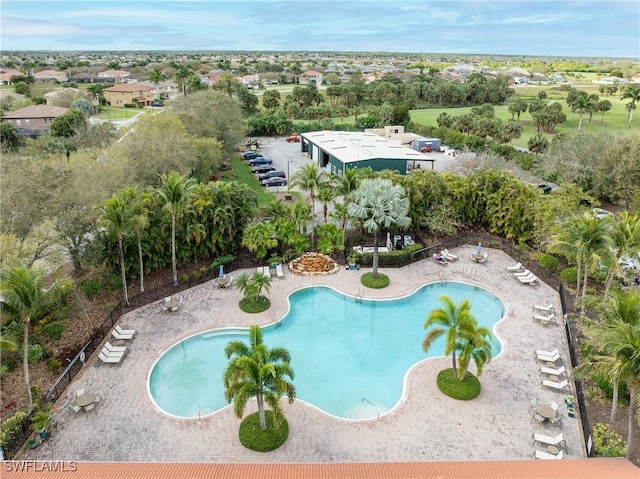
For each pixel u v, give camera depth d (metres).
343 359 25.47
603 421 20.61
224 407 21.28
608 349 17.19
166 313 29.12
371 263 36.41
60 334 26.61
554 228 34.72
